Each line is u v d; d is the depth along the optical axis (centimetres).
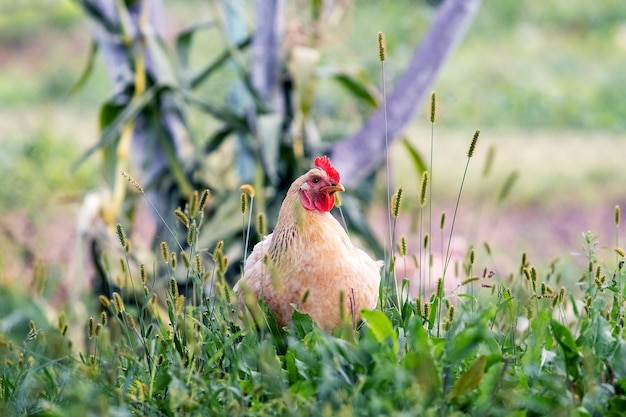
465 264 819
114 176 1299
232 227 1270
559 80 3500
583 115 3206
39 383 739
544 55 3734
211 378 673
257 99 1334
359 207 1480
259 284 774
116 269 1257
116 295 770
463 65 3581
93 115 3150
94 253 1275
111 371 704
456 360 642
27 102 3334
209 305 760
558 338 653
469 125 3144
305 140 1394
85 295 1323
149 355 736
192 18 3522
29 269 1490
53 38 3956
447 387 643
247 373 697
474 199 2475
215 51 2986
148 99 1317
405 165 2681
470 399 621
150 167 1400
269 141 1283
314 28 1420
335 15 1471
